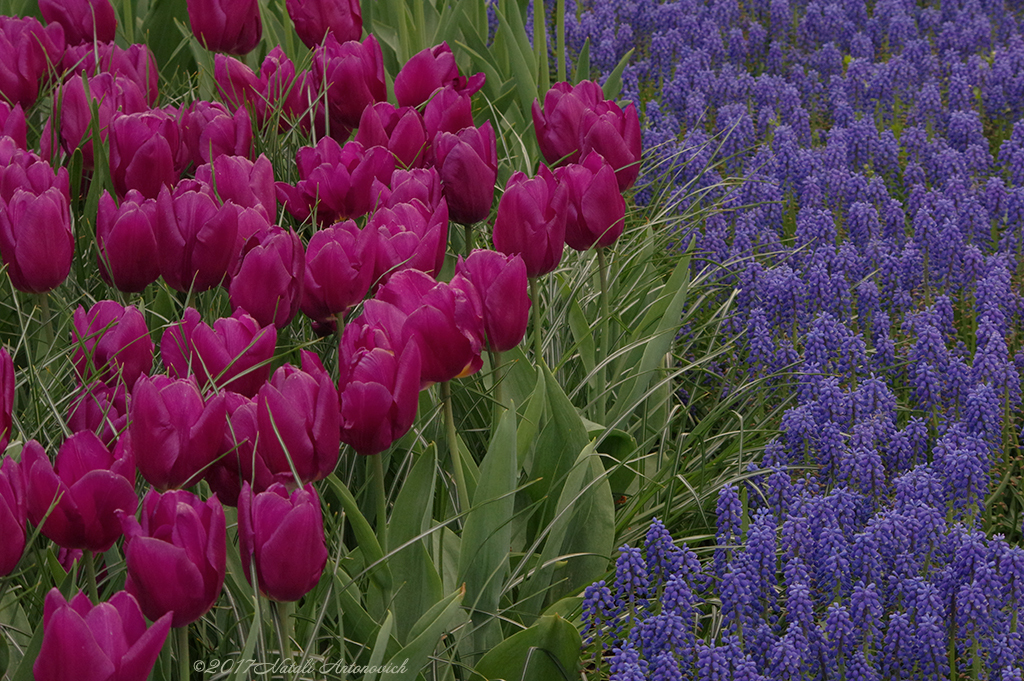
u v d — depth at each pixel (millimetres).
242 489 2021
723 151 5906
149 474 2199
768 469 3109
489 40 7488
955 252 4359
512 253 3059
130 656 1726
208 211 2885
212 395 2289
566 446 3162
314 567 2029
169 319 3371
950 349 4355
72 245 3023
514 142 5199
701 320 4703
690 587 2893
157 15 5723
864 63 6715
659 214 4852
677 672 2514
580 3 8680
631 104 3816
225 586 2688
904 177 5406
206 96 5105
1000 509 3697
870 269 4520
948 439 3232
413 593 2732
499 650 2688
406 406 2361
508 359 3518
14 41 4496
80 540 2072
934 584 2846
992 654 2656
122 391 2494
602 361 3672
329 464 2244
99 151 3723
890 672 2744
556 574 3197
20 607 2596
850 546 2895
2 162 3332
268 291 2713
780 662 2539
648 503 3678
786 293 4090
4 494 1982
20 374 3172
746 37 8453
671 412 3957
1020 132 5465
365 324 2387
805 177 5277
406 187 3184
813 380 3693
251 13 4676
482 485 2729
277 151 4410
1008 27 7914
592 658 2922
